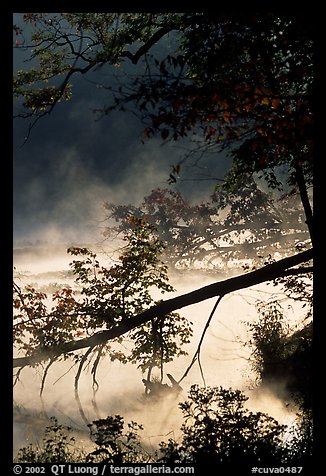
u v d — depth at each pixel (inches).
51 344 756.6
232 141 428.1
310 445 457.1
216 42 451.8
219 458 431.5
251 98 423.5
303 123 434.6
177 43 762.2
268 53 449.7
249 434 468.8
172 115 396.8
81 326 771.4
